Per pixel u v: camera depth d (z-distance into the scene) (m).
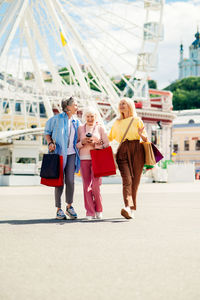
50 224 6.19
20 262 3.57
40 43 29.17
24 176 27.88
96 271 3.24
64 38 26.66
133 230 5.54
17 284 2.87
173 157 69.06
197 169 67.88
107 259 3.69
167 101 56.28
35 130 32.50
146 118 54.31
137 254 3.92
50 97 31.62
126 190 6.75
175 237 4.94
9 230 5.50
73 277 3.06
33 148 30.38
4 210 8.96
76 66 27.48
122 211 6.72
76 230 5.52
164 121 55.97
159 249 4.17
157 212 8.23
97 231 5.43
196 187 23.84
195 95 110.38
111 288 2.76
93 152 6.85
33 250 4.11
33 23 28.66
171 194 15.85
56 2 26.70
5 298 2.56
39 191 19.56
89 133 6.81
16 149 29.91
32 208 9.55
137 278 3.03
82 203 11.45
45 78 65.94
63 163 6.88
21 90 32.34
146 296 2.59
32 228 5.71
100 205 7.02
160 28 33.81
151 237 4.94
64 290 2.72
